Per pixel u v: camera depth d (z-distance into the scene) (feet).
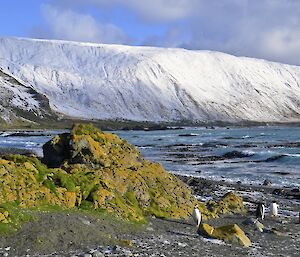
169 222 84.38
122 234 68.44
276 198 133.80
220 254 63.36
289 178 181.37
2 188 66.74
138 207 85.61
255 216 100.53
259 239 78.54
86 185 79.15
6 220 60.44
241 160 254.47
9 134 538.88
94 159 91.71
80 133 96.17
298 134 556.10
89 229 65.05
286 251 69.62
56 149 94.94
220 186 156.15
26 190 69.31
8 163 71.51
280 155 250.57
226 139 457.27
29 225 61.57
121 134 614.34
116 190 84.94
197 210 81.20
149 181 94.84
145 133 650.43
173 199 95.20
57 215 67.36
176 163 242.78
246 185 161.68
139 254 57.93
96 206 76.64
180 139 468.75
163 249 62.44
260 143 378.94
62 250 56.44
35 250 55.36
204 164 236.84
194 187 148.36
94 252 55.21
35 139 449.06
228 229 75.77
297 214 108.68
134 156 99.71
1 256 52.37
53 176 76.79
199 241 70.79
